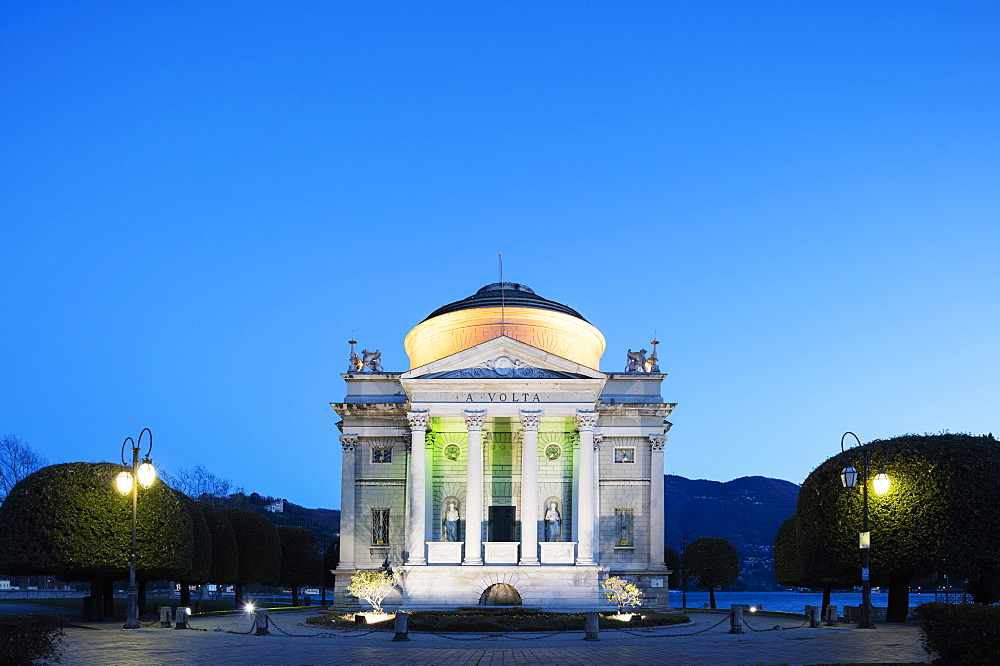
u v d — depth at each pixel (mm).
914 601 127188
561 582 63156
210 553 70812
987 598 55844
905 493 53500
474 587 63312
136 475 48469
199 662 32969
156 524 57062
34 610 64625
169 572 59375
